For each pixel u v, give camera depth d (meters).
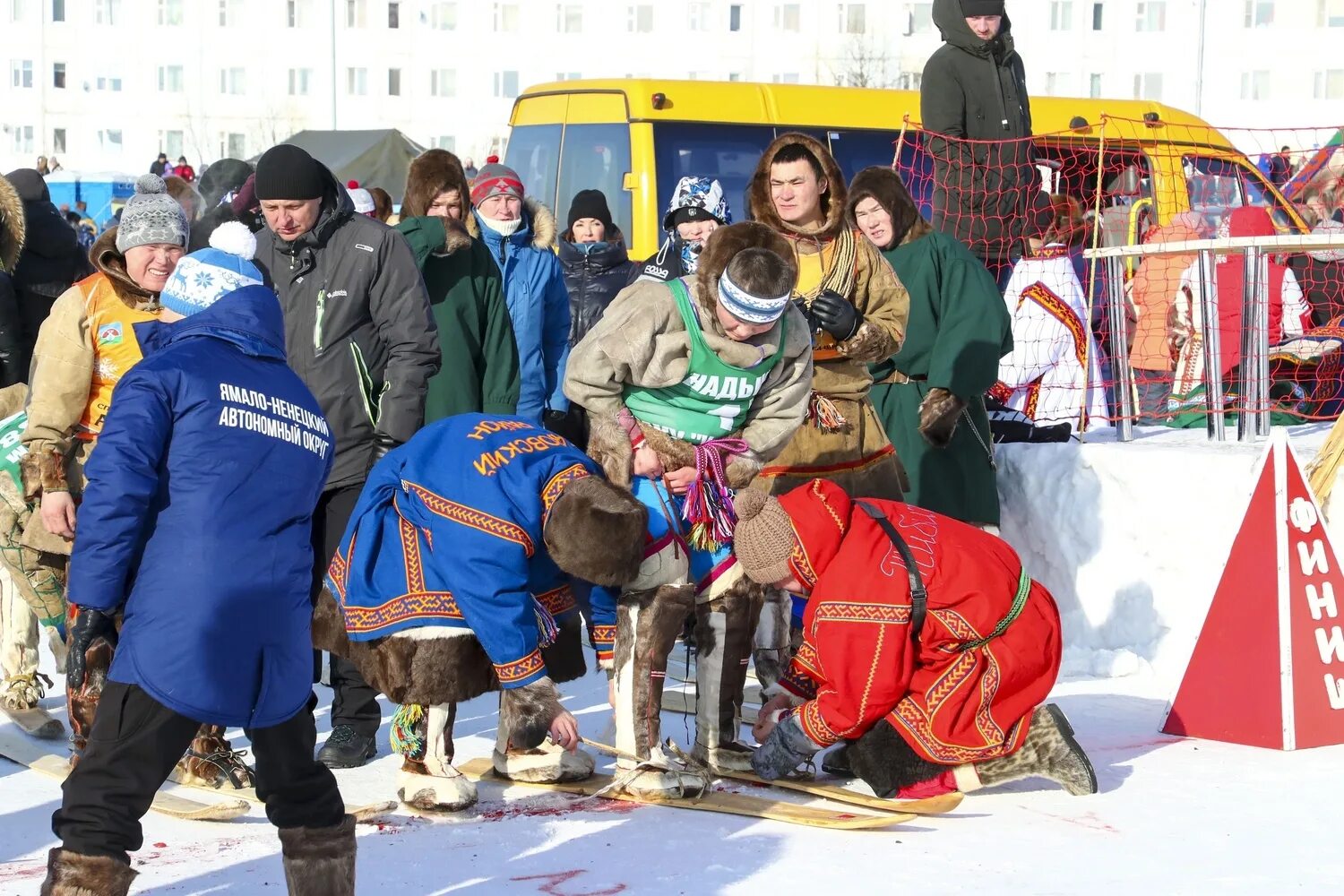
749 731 6.02
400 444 5.64
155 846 4.62
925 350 6.85
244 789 5.22
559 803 5.09
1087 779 5.08
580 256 8.70
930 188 13.36
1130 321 10.81
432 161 6.79
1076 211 11.37
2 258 6.34
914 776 5.02
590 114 13.13
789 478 5.78
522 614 4.47
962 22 9.67
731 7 48.28
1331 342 9.10
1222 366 9.22
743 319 4.73
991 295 6.79
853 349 5.63
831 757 5.48
